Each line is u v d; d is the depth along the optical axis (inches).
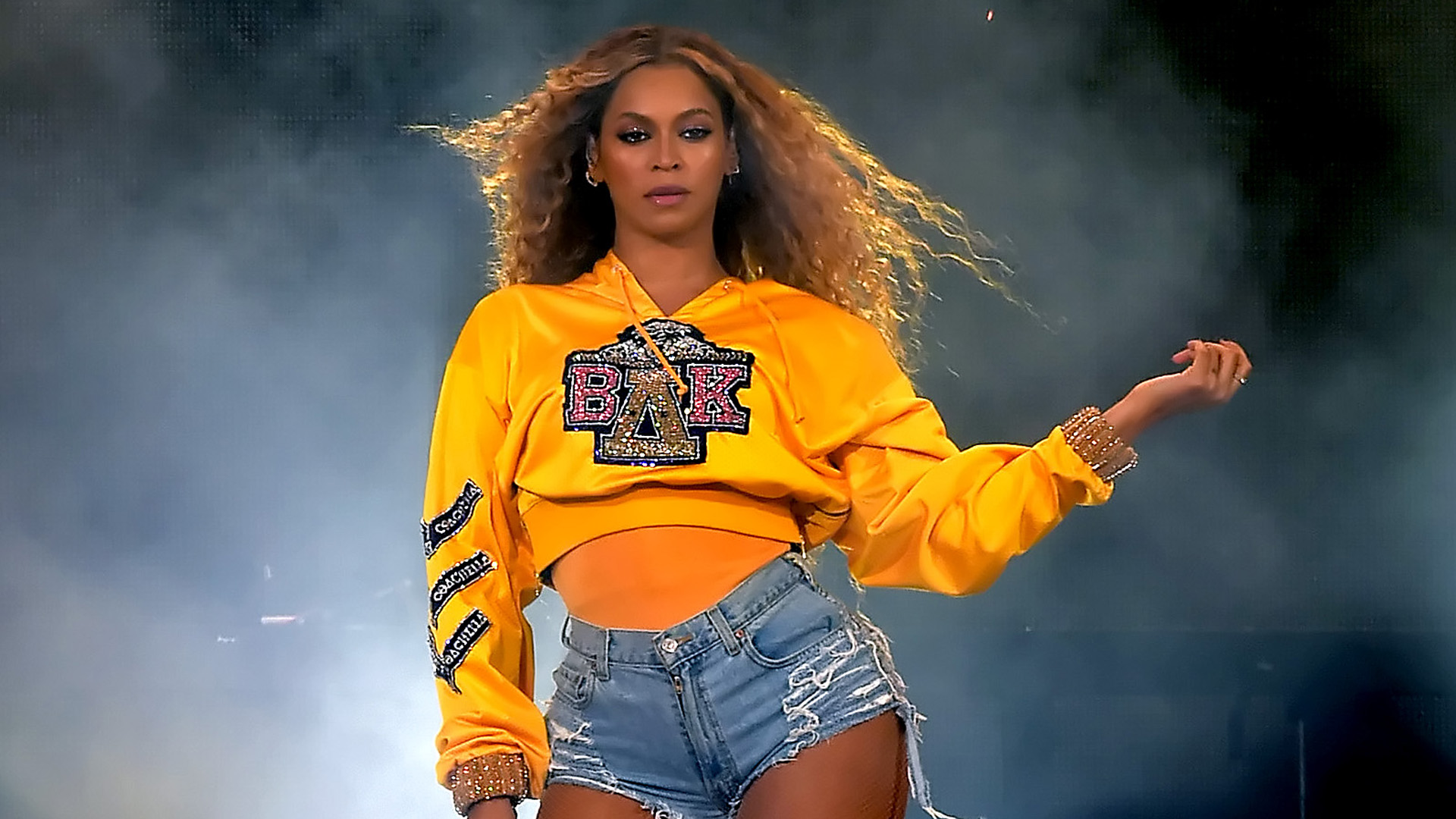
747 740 151.7
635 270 167.3
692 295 166.7
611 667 153.2
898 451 163.5
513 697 155.9
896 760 155.3
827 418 162.7
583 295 164.7
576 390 158.6
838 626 156.0
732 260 180.9
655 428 156.0
